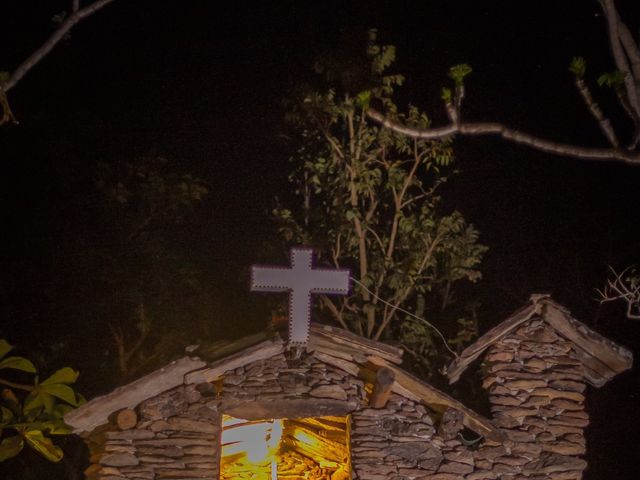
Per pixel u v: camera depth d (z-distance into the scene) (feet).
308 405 42.27
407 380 41.98
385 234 70.03
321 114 66.95
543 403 42.83
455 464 42.11
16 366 40.40
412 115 67.46
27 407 40.73
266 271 41.29
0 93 28.35
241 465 54.03
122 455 41.81
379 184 67.51
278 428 53.31
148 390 42.06
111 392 41.73
